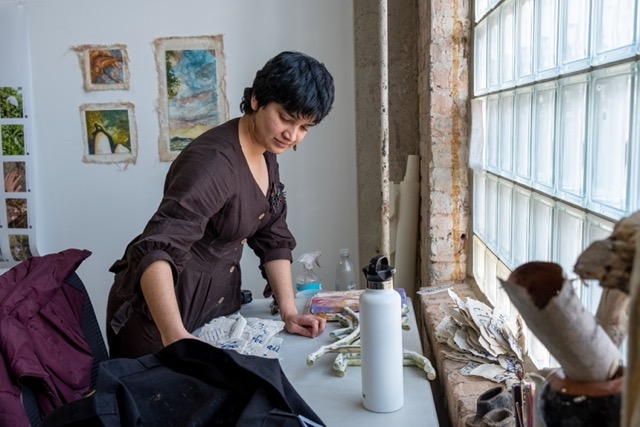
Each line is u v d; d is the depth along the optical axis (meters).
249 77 2.57
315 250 2.67
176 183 1.28
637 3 0.69
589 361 0.42
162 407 0.75
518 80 1.27
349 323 1.38
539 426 0.55
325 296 1.58
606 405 0.43
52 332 1.40
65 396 1.36
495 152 1.52
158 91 2.60
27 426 1.19
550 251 1.04
